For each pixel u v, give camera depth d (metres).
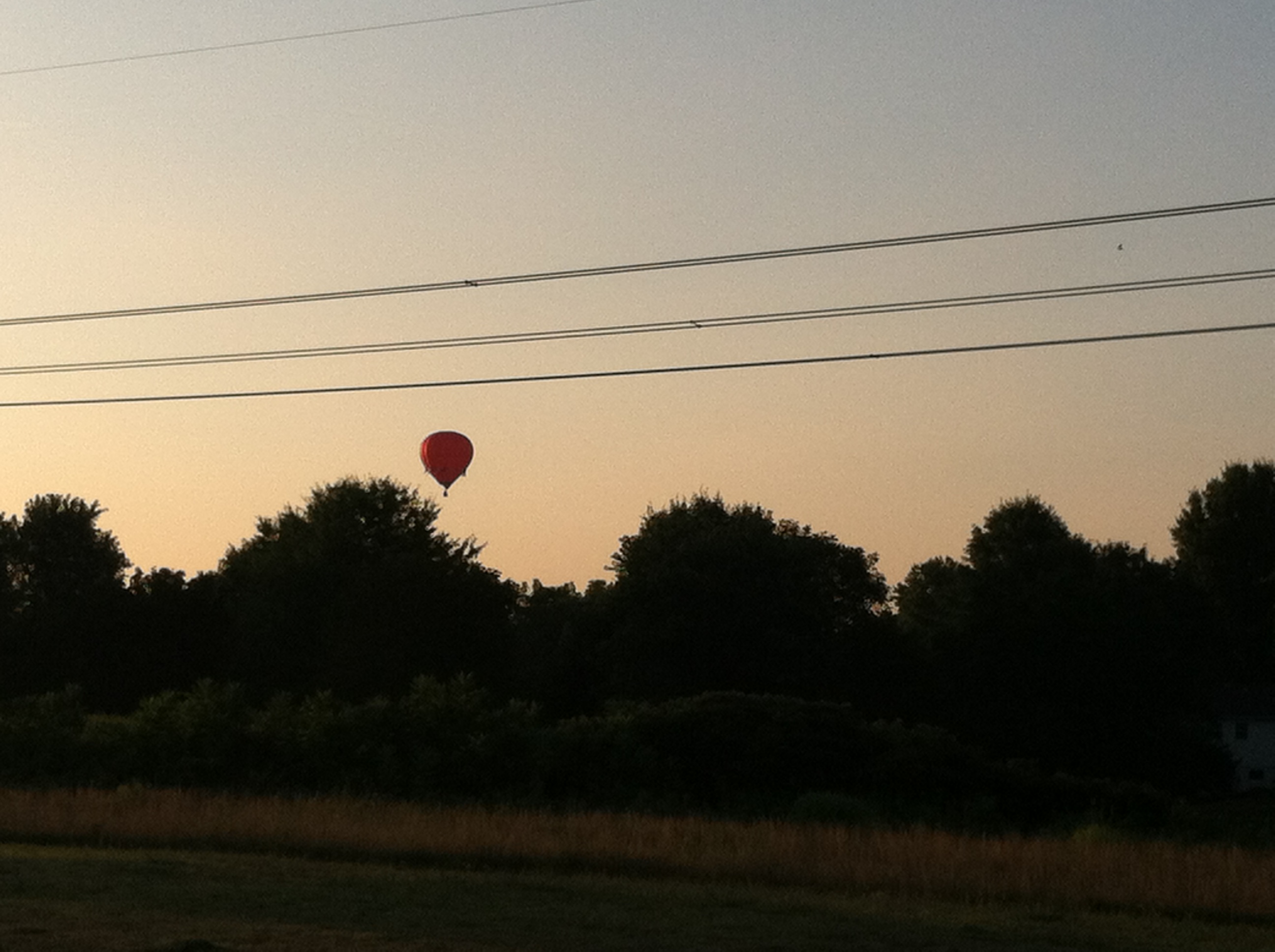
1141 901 22.08
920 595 101.25
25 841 28.42
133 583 67.00
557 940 17.22
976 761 42.16
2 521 106.69
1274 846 35.16
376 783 39.34
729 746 41.50
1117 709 60.94
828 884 23.62
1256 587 102.50
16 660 63.69
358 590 66.75
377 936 16.97
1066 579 63.50
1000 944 17.91
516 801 38.31
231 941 16.31
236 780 40.28
